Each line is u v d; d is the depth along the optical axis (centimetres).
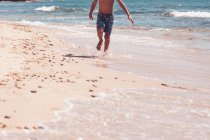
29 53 1015
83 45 1286
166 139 422
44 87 633
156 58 1048
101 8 1090
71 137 417
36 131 429
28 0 9156
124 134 434
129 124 470
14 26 1861
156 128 458
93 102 568
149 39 1499
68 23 2486
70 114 500
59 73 771
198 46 1297
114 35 1644
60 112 505
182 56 1088
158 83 734
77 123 465
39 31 1723
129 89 670
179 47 1270
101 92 636
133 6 5756
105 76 780
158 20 2722
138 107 550
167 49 1223
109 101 579
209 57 1071
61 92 613
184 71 871
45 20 2875
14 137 405
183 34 1694
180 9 4691
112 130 446
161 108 549
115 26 2181
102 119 486
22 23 2331
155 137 427
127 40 1455
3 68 757
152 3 6794
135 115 509
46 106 527
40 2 8775
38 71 769
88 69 848
